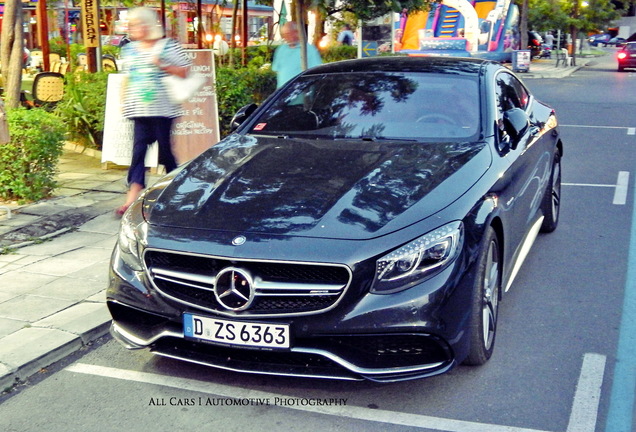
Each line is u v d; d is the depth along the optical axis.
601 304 5.11
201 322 3.70
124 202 7.74
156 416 3.75
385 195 3.90
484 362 4.16
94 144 10.39
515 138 4.84
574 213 7.55
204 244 3.71
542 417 3.64
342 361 3.57
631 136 12.60
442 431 3.54
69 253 6.23
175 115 7.11
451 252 3.65
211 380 4.11
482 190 4.08
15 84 9.27
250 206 3.92
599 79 27.53
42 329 4.64
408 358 3.66
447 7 32.72
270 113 5.36
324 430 3.57
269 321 3.59
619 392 3.88
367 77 5.42
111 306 4.11
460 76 5.26
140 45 6.90
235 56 15.80
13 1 9.12
